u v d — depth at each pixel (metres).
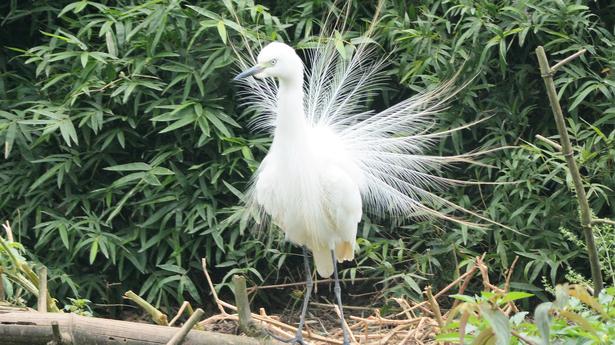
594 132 9.33
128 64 9.60
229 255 9.64
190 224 9.42
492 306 4.50
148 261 10.09
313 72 8.59
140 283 10.39
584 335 5.04
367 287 10.55
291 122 7.09
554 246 9.59
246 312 5.84
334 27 9.77
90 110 9.45
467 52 9.55
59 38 9.24
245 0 9.27
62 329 5.89
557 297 4.38
